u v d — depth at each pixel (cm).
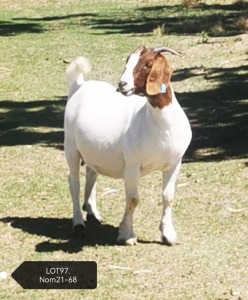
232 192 1033
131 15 2506
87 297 772
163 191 871
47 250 873
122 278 806
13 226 944
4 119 1465
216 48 1928
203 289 781
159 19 2400
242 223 934
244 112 1422
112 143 859
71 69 930
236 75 1670
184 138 845
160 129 827
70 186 920
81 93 912
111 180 1087
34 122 1438
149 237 900
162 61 805
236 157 1183
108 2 2775
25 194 1050
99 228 934
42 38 2203
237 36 2034
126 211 872
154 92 801
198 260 840
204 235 903
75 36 2209
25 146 1282
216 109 1455
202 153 1215
